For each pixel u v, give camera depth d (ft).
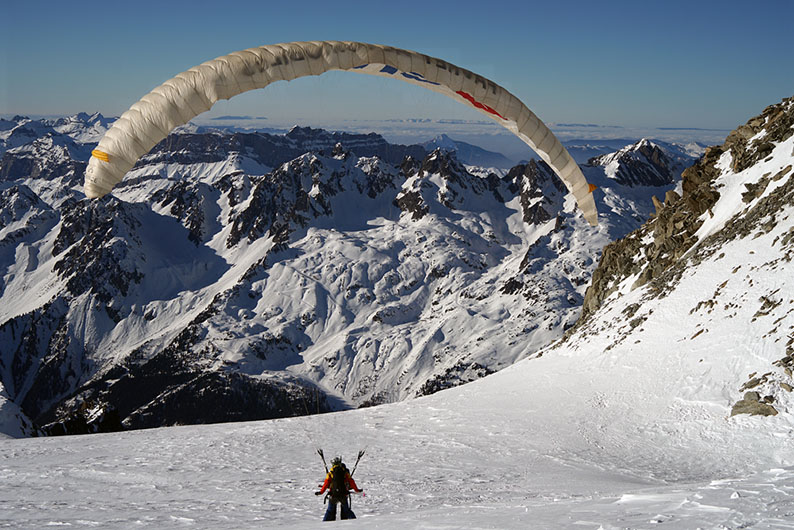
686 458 105.29
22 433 185.57
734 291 160.66
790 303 137.28
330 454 117.60
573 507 40.32
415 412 167.43
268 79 47.29
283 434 140.67
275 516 64.13
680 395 134.62
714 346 145.38
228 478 94.89
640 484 86.89
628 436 122.21
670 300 185.26
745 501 32.27
